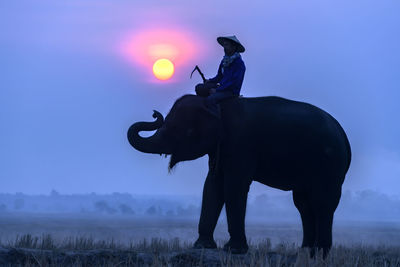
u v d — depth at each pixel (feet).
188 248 82.48
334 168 77.15
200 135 76.23
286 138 76.38
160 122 77.56
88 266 64.80
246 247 75.05
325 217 76.89
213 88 77.71
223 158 76.07
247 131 75.87
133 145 76.23
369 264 69.92
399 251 96.17
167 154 76.59
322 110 81.20
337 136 78.23
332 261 68.80
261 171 77.46
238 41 77.61
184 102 77.51
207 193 78.64
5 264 62.23
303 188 78.38
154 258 65.87
